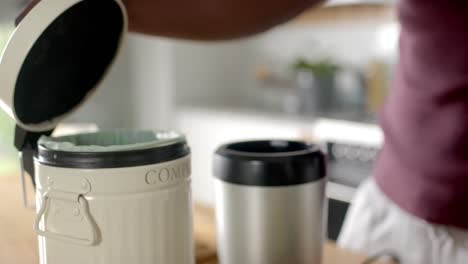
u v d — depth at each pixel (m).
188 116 2.87
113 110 3.16
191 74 3.02
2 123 2.21
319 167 0.62
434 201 0.84
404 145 0.89
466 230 0.83
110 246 0.52
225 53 3.15
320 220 0.64
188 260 0.57
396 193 0.91
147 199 0.52
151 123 3.12
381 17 2.40
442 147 0.83
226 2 0.59
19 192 1.09
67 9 0.53
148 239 0.53
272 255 0.62
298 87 2.82
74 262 0.52
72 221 0.52
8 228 0.87
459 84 0.80
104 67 0.64
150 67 3.06
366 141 2.08
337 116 2.42
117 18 0.60
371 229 0.96
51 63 0.57
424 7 0.83
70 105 0.63
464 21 0.79
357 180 1.96
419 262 0.87
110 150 0.51
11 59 0.50
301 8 0.63
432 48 0.83
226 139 2.65
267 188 0.60
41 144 0.55
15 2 2.43
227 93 3.18
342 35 2.73
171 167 0.53
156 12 0.60
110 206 0.51
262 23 0.63
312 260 0.64
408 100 0.89
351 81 2.68
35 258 0.74
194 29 0.63
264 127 2.47
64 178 0.51
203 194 2.82
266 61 3.10
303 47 2.91
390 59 2.51
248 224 0.61
